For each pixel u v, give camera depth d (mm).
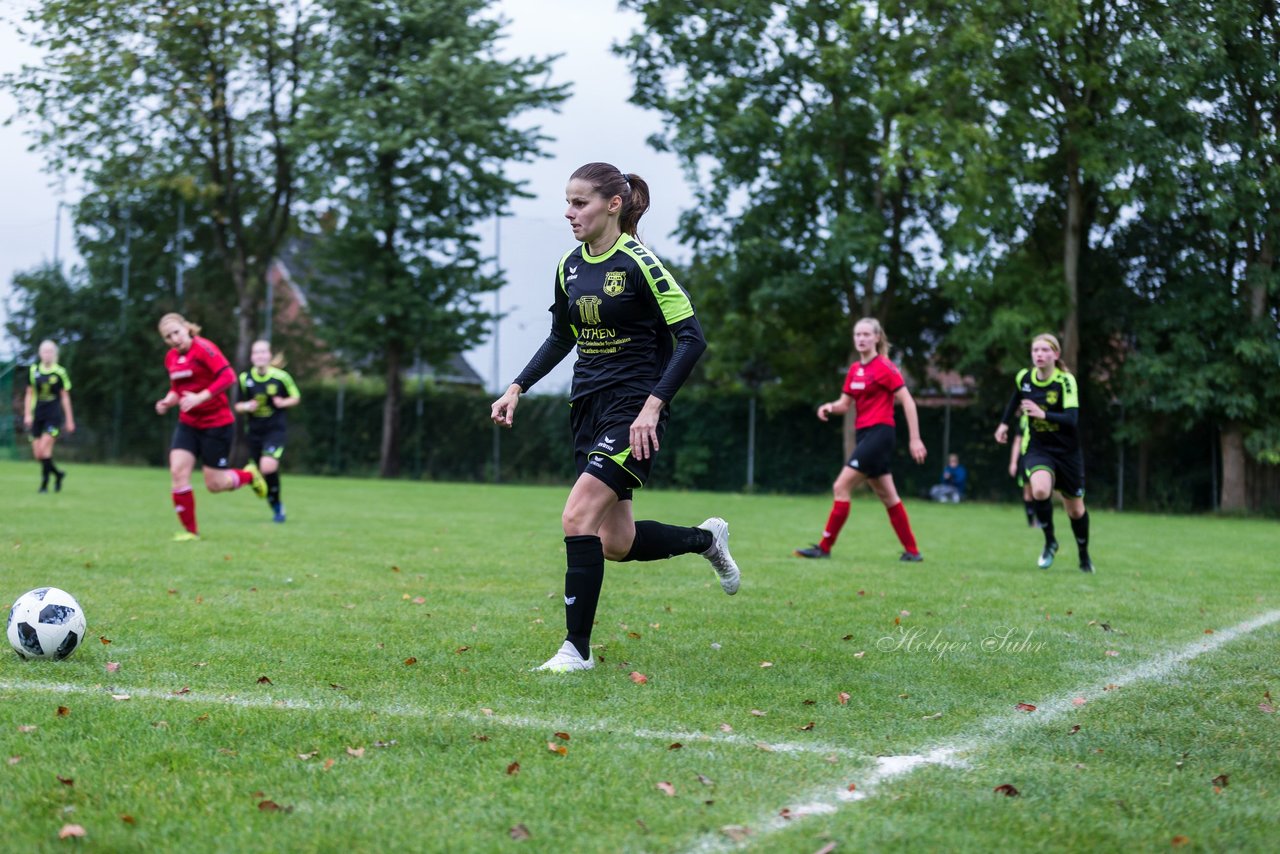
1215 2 24547
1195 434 28203
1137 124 25000
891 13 26547
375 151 31531
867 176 29719
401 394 34469
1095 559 11883
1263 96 25281
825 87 28406
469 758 3721
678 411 32656
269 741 3891
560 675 5047
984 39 25078
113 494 19031
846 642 6082
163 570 8766
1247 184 24625
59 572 8461
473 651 5617
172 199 37312
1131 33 25312
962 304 27469
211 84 31719
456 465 34219
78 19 29734
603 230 5410
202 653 5438
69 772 3525
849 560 10961
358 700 4539
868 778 3600
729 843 3002
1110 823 3195
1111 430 28875
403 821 3129
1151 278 28234
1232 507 26641
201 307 37781
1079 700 4746
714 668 5297
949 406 30281
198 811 3203
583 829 3088
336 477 33875
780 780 3547
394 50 32844
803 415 31812
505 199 33719
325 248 34062
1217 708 4633
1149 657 5809
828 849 2939
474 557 10328
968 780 3586
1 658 5242
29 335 37031
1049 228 29875
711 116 28281
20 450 35969
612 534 5746
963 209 25828
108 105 31109
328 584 8180
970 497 30047
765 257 28406
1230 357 26031
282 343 38094
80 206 36125
